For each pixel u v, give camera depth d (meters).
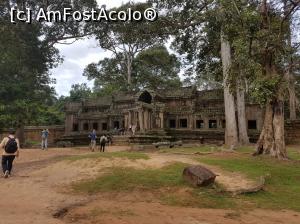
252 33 16.50
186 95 43.22
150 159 16.42
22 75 39.12
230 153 21.03
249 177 13.77
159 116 41.53
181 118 43.19
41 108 38.62
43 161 19.09
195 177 12.10
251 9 17.36
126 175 13.42
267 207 10.52
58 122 58.38
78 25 43.31
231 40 17.91
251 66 16.17
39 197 11.06
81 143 43.50
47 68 44.41
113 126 45.97
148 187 12.12
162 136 38.06
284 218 9.32
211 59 34.94
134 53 59.78
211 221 8.68
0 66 36.50
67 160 16.91
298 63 18.36
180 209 9.91
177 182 12.44
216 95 42.31
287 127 36.59
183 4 30.08
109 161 15.95
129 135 35.38
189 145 30.31
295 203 11.09
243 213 9.72
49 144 41.00
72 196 11.32
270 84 15.54
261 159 18.28
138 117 38.91
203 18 26.06
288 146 33.81
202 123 42.91
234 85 18.56
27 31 40.16
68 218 8.84
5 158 14.23
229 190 11.85
